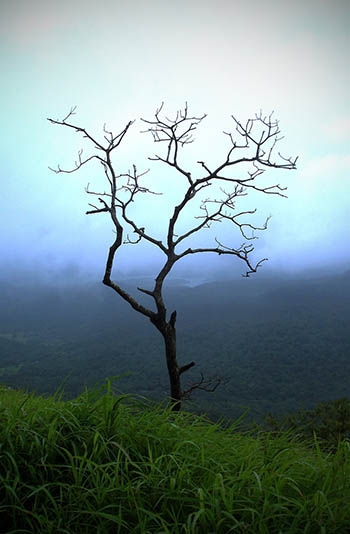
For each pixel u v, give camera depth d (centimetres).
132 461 199
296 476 194
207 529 167
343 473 200
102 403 217
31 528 173
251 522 172
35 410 219
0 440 196
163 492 180
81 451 199
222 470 192
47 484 176
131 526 172
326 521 175
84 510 174
